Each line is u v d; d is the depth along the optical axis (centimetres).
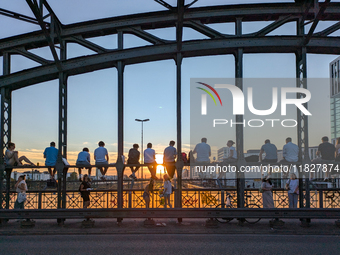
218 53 1113
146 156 1209
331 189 1316
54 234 949
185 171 1336
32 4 963
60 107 1107
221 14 1108
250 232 944
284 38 1055
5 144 1167
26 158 1182
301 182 1036
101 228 992
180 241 830
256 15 1109
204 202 1327
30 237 905
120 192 1036
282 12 1086
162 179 1259
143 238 874
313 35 1077
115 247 766
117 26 1142
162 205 1449
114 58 1096
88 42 1161
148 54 1083
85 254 705
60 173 1078
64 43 1170
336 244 790
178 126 1051
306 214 950
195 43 1071
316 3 1003
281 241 825
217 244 793
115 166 1054
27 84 1187
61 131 1096
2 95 1136
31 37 1180
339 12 1060
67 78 1180
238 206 1051
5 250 749
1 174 1101
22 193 1148
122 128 1079
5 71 1180
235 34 1120
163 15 1135
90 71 1162
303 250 730
